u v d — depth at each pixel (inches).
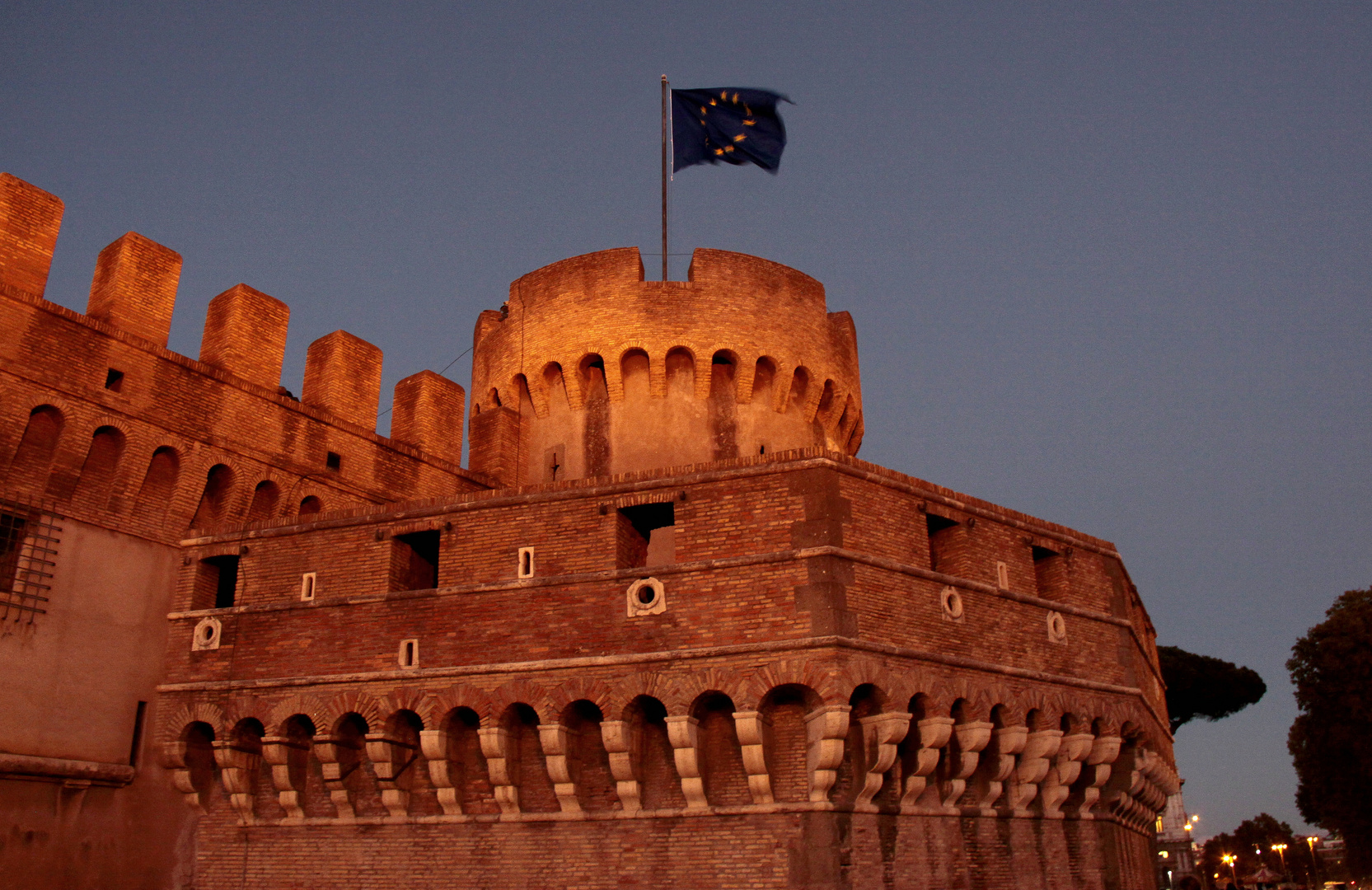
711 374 1531.7
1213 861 7052.2
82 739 1130.0
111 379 1234.6
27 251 1202.6
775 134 1790.1
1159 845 4180.6
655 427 1509.6
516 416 1598.2
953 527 1147.3
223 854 1154.7
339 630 1134.4
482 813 1064.2
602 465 1508.4
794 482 1038.4
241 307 1380.4
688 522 1054.4
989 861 1082.1
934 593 1074.1
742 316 1550.2
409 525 1149.1
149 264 1309.1
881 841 991.6
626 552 1089.4
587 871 1009.5
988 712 1070.4
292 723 1133.1
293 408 1391.5
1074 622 1218.6
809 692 965.2
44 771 1082.1
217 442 1302.9
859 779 989.8
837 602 982.4
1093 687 1195.3
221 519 1310.3
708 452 1501.0
